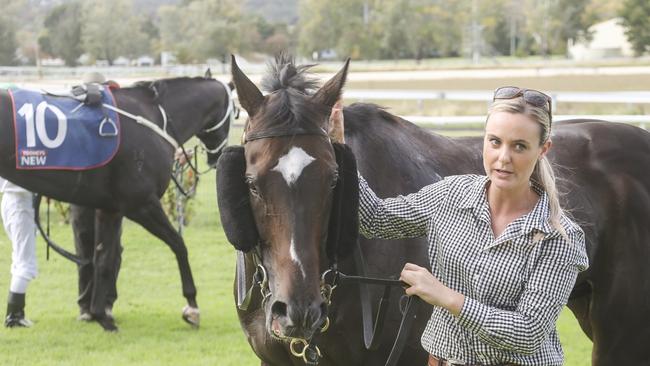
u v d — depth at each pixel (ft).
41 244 33.60
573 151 14.11
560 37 246.47
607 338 13.89
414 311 10.00
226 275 28.91
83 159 20.92
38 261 31.12
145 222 22.06
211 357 19.99
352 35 219.82
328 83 10.04
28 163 20.40
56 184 20.94
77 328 22.56
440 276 9.45
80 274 23.35
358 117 12.20
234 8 227.81
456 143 13.80
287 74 10.75
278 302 9.14
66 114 20.94
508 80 109.19
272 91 10.76
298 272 9.14
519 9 266.36
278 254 9.30
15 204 22.24
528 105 8.74
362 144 11.97
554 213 8.85
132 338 21.63
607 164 14.05
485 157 9.02
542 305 8.64
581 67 151.53
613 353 13.91
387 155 12.12
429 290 8.85
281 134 9.49
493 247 8.93
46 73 140.97
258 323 11.40
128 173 21.53
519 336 8.59
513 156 8.76
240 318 11.93
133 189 21.63
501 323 8.60
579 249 8.88
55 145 20.62
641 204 13.79
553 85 101.14
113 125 21.36
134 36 226.79
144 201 21.89
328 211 9.64
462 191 9.48
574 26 245.04
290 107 9.64
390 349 11.61
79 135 20.93
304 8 225.76
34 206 22.21
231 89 26.12
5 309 24.56
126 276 28.91
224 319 23.68
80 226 23.08
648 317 13.76
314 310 9.09
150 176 21.98
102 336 21.74
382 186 11.84
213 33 216.95
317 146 9.52
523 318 8.63
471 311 8.69
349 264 11.02
